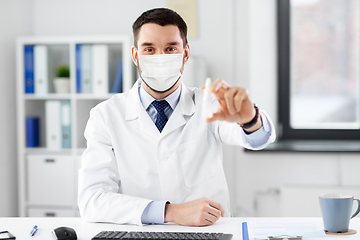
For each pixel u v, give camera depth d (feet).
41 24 10.20
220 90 3.70
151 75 4.45
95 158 4.63
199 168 4.72
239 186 9.11
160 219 3.97
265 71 9.52
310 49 9.96
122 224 4.07
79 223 4.15
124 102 4.99
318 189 8.69
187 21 9.59
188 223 3.91
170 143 4.66
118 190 4.68
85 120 9.62
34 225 4.08
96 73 9.10
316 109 10.01
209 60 9.57
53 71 9.77
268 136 4.29
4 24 9.33
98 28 10.07
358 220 4.07
